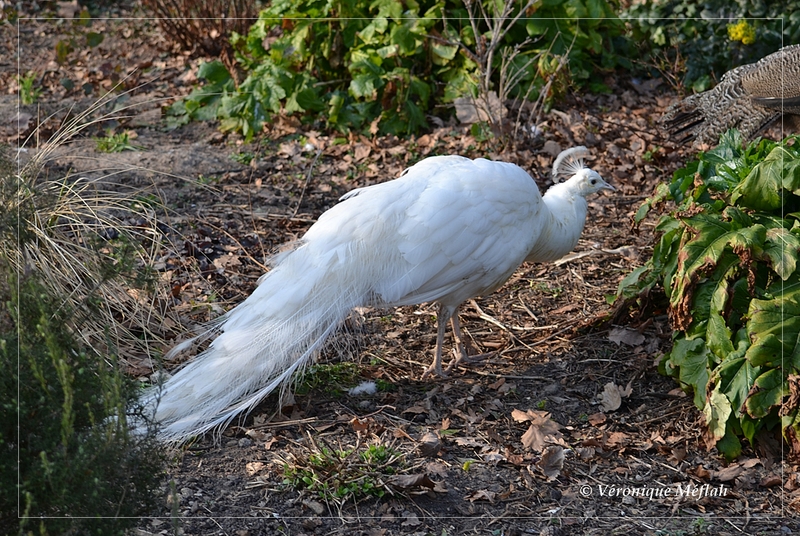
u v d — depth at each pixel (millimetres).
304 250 5988
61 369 3570
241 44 12242
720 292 5676
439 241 6008
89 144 10617
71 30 15320
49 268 6148
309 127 11109
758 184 5906
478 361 6848
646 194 9609
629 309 7133
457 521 4992
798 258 5652
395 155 10320
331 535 4820
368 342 7062
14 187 5316
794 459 5445
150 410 5203
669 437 5922
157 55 13930
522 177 6410
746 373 5516
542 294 7793
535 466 5543
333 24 11445
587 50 12164
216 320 6238
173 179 9664
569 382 6555
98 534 3758
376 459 5359
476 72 11148
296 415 5996
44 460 3516
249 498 5062
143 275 5070
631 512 5184
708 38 12156
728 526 5062
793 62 8352
